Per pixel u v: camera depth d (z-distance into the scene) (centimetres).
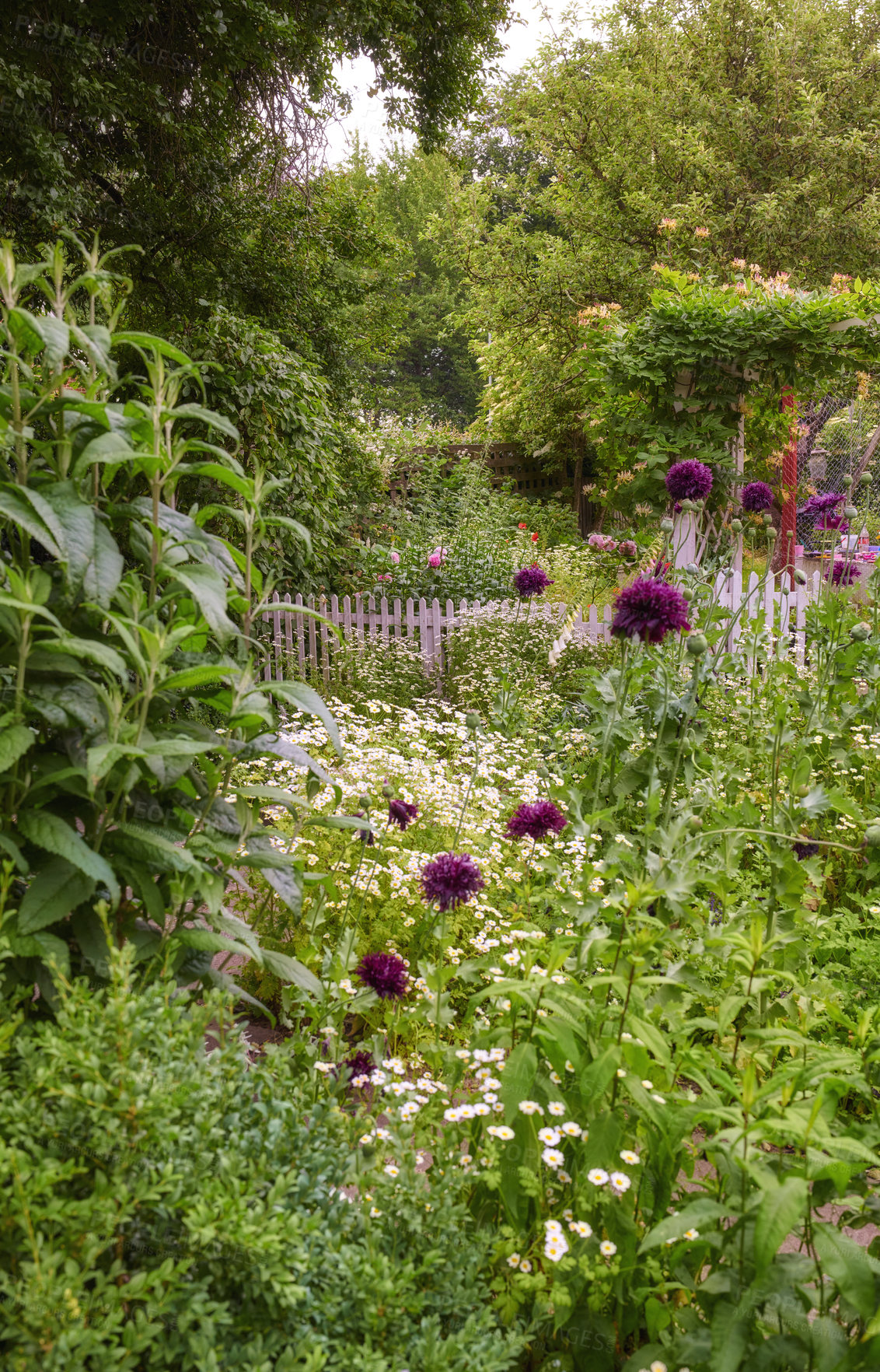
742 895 372
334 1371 148
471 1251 180
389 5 870
